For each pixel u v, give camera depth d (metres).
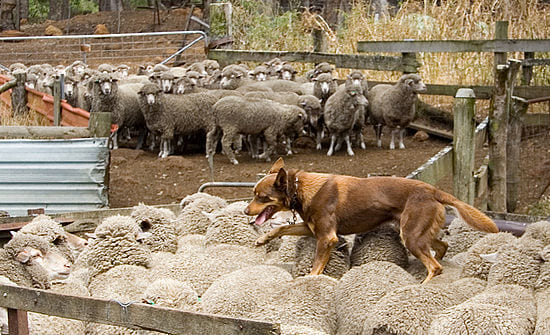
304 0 29.73
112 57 28.89
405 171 13.32
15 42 34.06
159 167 13.91
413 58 16.25
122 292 6.28
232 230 7.49
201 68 18.23
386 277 6.03
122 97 15.33
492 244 6.27
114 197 12.20
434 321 5.09
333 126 14.60
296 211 6.79
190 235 7.99
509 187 11.78
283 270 6.54
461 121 9.83
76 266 6.92
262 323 4.29
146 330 5.17
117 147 15.64
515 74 10.94
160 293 5.79
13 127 11.01
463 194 9.90
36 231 6.93
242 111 14.06
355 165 13.88
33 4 43.31
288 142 14.95
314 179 6.70
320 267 6.59
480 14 18.92
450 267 6.70
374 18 21.30
